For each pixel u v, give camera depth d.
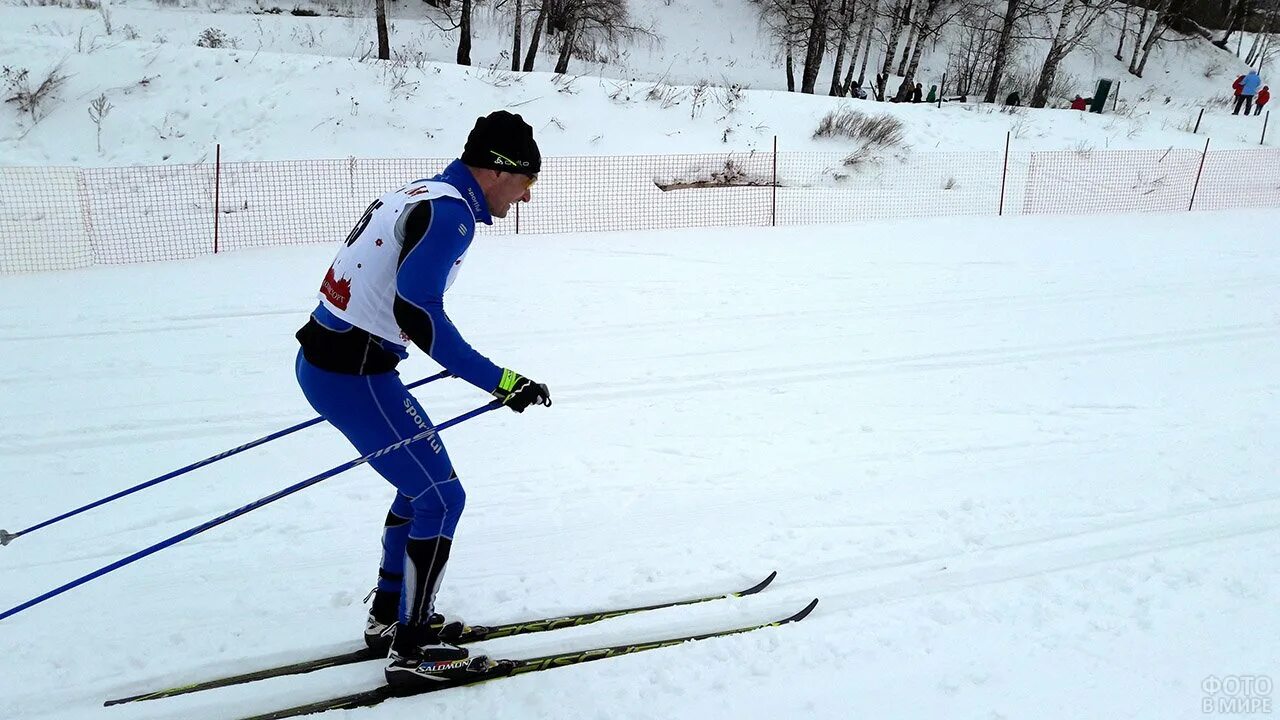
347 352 2.25
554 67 18.81
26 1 14.85
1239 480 3.81
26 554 3.22
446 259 2.15
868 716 2.43
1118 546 3.28
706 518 3.54
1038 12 20.52
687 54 21.94
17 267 8.36
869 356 5.44
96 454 4.08
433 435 2.38
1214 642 2.72
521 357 5.38
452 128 12.77
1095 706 2.46
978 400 4.77
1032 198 12.64
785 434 4.35
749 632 2.79
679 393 4.87
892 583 3.07
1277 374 5.13
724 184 12.36
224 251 8.68
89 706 2.47
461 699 2.50
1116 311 6.34
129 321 5.93
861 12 22.09
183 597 2.97
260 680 2.57
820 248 8.36
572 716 2.44
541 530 3.44
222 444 4.21
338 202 10.73
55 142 11.47
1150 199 12.80
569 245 8.34
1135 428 4.39
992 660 2.65
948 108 16.61
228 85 12.57
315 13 18.42
